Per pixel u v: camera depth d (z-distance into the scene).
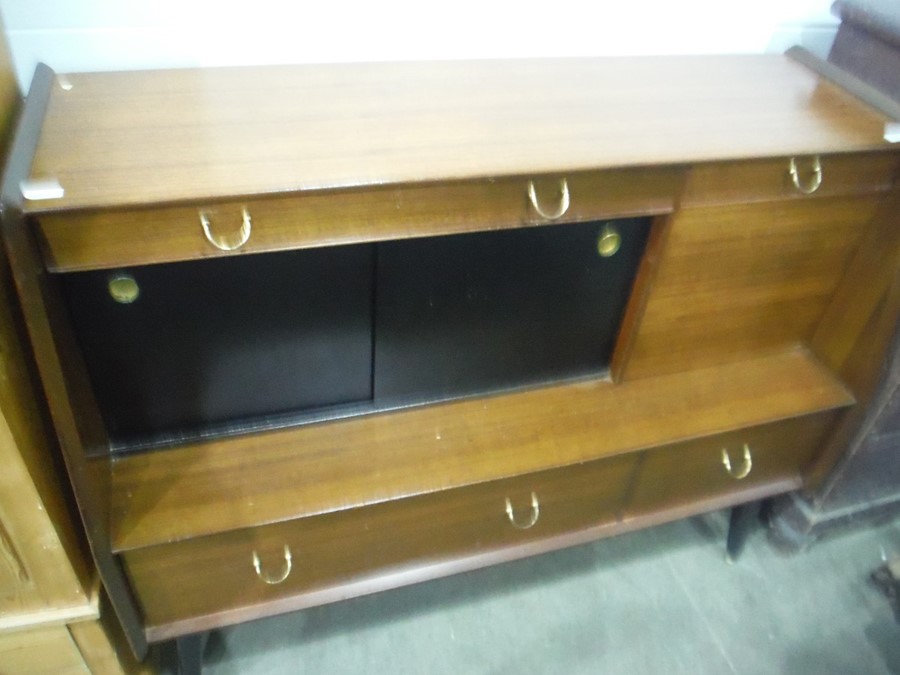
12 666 1.02
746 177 0.94
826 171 0.97
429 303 0.97
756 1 1.22
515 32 1.15
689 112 1.00
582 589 1.38
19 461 0.78
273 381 0.99
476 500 1.08
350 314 0.95
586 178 0.86
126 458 0.98
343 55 1.10
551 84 1.06
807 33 1.29
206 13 1.01
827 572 1.44
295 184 0.75
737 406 1.16
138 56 1.02
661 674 1.26
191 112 0.89
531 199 0.84
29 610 0.96
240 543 0.98
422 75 1.05
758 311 1.15
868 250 1.10
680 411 1.14
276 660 1.24
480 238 0.92
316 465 1.00
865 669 1.29
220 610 1.07
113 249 0.73
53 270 0.72
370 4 1.06
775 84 1.12
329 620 1.30
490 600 1.35
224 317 0.89
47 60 0.99
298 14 1.05
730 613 1.36
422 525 1.08
